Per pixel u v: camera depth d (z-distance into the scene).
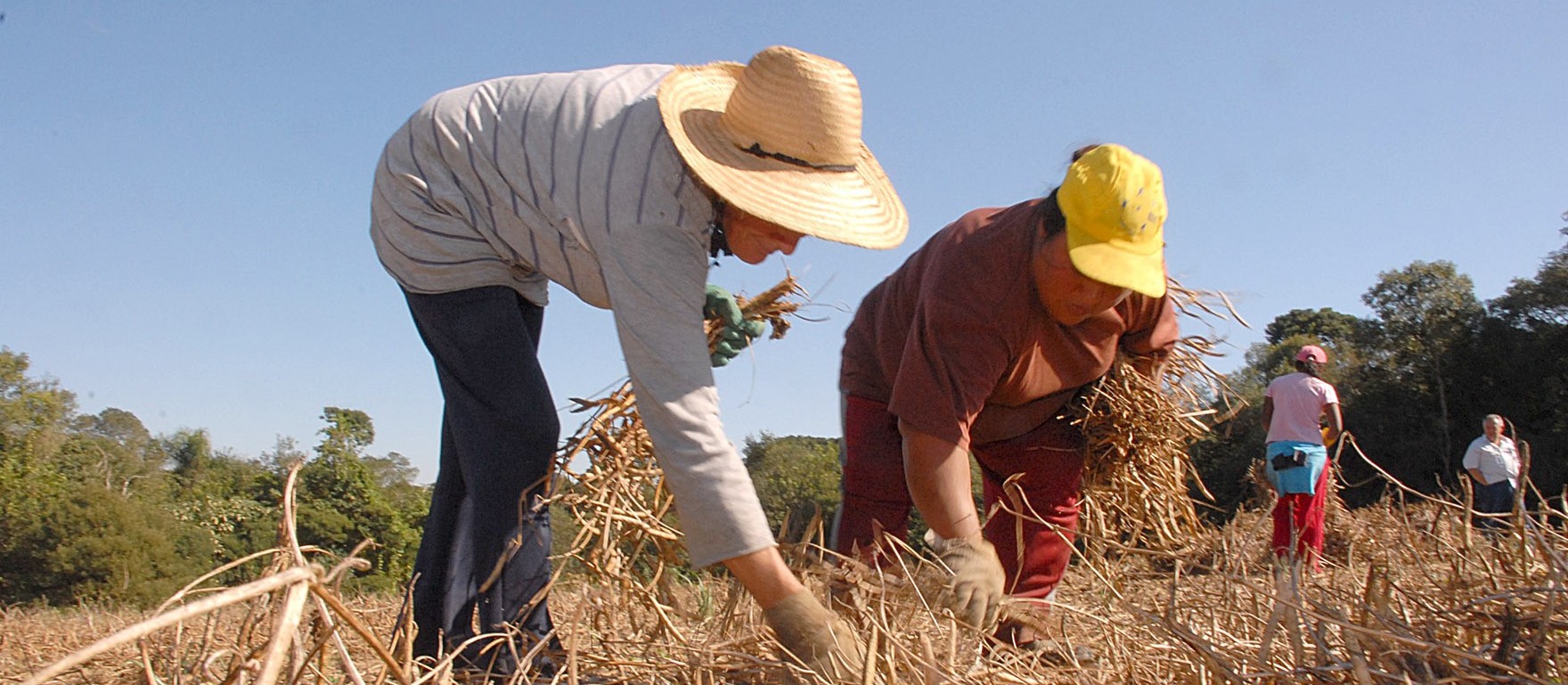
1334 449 9.26
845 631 2.47
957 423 3.06
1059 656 3.15
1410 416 32.66
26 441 33.91
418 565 2.98
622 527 3.13
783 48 2.54
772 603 2.46
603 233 2.48
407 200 2.78
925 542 3.14
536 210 2.64
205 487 38.72
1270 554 4.12
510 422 2.81
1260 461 6.40
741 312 3.39
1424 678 2.23
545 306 3.11
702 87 2.69
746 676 2.69
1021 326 3.06
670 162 2.49
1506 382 31.66
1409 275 33.47
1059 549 3.72
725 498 2.40
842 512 3.65
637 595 3.10
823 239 2.47
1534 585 2.49
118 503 28.83
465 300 2.80
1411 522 3.49
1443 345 32.56
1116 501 4.07
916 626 2.85
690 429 2.40
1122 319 3.47
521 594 2.89
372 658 3.23
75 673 2.96
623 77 2.71
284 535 2.21
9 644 4.01
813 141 2.54
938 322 3.04
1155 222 2.82
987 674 2.61
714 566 2.46
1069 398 3.77
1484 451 8.31
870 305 3.69
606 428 3.15
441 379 2.90
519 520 2.86
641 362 2.42
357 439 36.34
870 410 3.61
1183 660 2.61
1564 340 31.30
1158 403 3.80
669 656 2.86
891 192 2.89
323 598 1.82
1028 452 3.71
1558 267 31.69
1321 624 2.40
